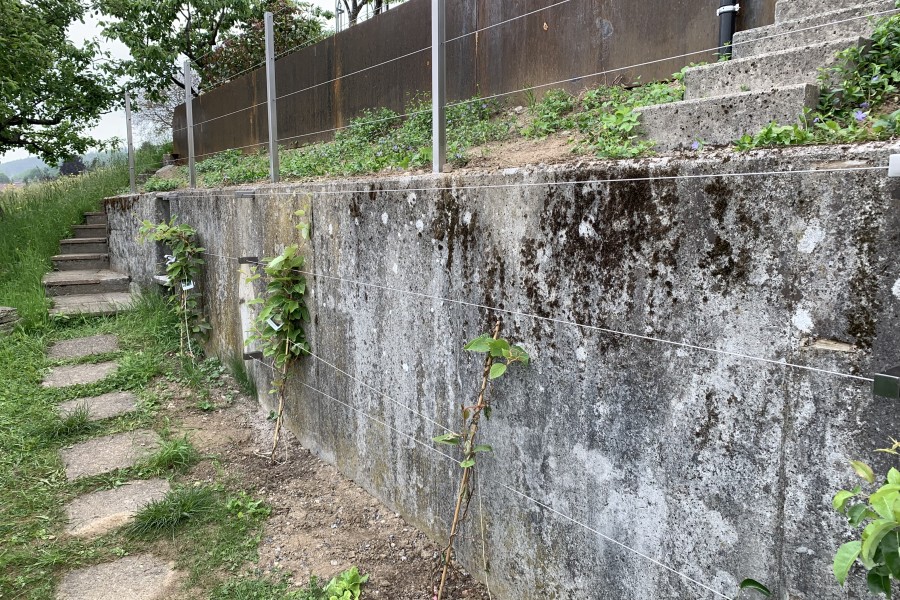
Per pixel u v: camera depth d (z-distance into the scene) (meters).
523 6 5.58
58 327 6.78
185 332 6.11
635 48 4.72
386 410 3.28
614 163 2.01
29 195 11.62
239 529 3.27
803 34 3.24
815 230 1.48
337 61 8.27
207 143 11.95
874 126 1.93
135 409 4.86
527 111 5.21
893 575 1.20
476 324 2.58
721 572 1.75
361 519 3.32
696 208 1.72
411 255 2.93
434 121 2.98
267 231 4.43
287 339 4.05
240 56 14.54
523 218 2.28
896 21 2.77
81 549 3.12
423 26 6.77
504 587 2.59
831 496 1.49
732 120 2.59
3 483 3.73
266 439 4.41
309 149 7.52
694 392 1.77
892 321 1.36
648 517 1.94
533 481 2.38
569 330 2.15
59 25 12.27
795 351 1.54
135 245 7.86
